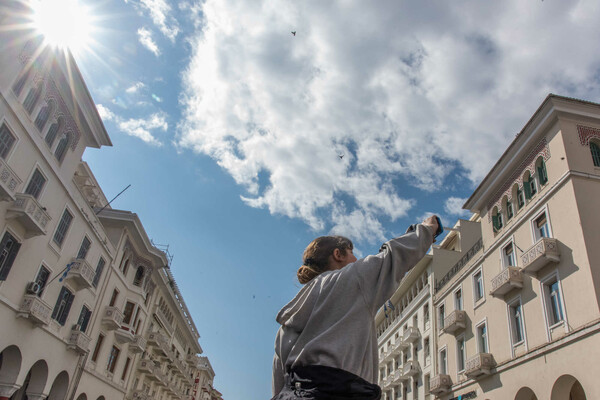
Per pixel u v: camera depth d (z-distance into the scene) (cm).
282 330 163
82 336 2409
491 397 2012
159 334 3866
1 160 1686
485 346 2183
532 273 1841
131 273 3234
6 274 1803
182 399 4938
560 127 1834
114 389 3034
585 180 1714
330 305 144
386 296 149
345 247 183
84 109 2191
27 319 1939
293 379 133
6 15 1691
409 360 3241
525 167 2055
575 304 1572
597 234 1608
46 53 1886
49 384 2194
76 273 2266
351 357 133
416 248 155
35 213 1855
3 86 1692
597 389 1405
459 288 2580
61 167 2141
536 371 1723
